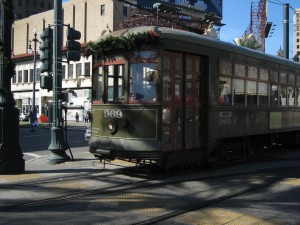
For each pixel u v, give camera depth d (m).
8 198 8.38
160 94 10.24
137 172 11.20
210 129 11.77
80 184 9.79
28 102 68.25
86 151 17.11
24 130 33.84
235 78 12.94
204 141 11.70
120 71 10.89
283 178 11.03
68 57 13.49
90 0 63.47
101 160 11.77
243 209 7.79
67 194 8.74
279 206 8.02
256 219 7.09
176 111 10.77
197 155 11.43
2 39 11.09
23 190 9.10
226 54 12.48
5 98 11.15
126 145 10.47
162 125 10.30
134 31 10.61
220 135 12.18
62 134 13.50
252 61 13.89
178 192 9.15
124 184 9.86
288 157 15.57
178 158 10.78
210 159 11.98
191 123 11.30
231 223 6.84
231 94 12.74
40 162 13.45
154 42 10.31
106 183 9.95
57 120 13.52
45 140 24.39
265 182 10.38
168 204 8.06
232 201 8.42
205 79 11.75
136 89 10.55
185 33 11.06
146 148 10.23
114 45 10.77
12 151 11.18
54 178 10.51
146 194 8.89
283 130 16.08
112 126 10.77
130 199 8.43
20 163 11.31
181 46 10.80
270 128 15.04
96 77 11.54
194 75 11.43
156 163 10.77
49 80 13.55
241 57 13.26
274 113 15.34
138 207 7.80
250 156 14.82
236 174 11.50
